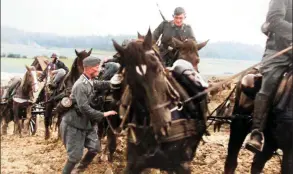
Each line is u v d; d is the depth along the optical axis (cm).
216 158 736
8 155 809
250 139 446
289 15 441
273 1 436
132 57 384
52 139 985
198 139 454
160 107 381
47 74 1064
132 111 427
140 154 420
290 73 440
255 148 441
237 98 512
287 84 439
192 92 441
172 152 413
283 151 456
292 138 446
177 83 437
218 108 546
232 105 541
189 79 436
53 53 1088
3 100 1244
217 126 545
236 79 576
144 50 387
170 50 558
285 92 438
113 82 466
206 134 477
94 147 561
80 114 536
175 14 580
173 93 406
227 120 538
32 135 1096
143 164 420
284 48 434
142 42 401
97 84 587
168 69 450
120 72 427
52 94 867
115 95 477
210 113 585
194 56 481
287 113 441
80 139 543
